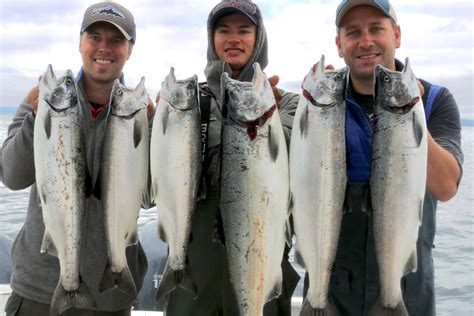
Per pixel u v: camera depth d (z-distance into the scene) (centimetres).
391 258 121
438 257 315
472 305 234
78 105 135
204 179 134
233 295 129
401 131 120
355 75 134
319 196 124
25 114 141
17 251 138
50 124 131
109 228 133
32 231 137
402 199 120
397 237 121
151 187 137
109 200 133
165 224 130
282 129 130
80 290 132
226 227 128
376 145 123
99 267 137
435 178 123
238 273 127
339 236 128
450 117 130
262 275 126
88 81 145
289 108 142
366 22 131
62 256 131
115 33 143
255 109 126
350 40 133
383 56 132
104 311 136
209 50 147
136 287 142
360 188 129
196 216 135
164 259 189
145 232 200
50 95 131
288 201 128
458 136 129
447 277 274
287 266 134
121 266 133
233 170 127
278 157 127
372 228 127
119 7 148
